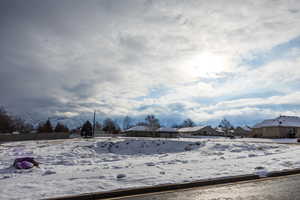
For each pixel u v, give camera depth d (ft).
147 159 43.91
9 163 41.93
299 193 18.28
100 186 18.81
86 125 211.41
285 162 32.83
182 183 20.06
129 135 243.60
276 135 162.30
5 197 15.81
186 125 419.33
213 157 42.39
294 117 181.06
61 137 165.27
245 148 71.46
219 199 16.74
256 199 16.71
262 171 25.70
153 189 18.78
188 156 49.73
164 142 95.45
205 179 21.47
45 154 61.52
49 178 22.25
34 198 15.57
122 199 16.62
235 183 21.76
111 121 339.36
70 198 15.93
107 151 87.86
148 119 252.01
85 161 43.83
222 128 312.29
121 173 24.34
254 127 185.57
